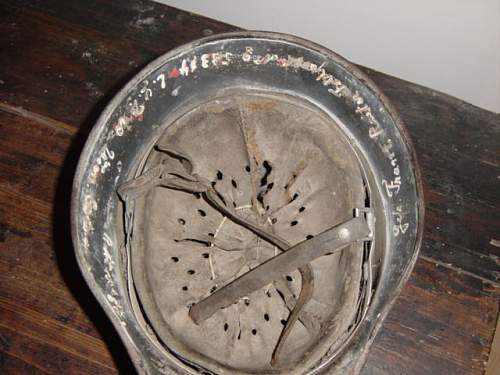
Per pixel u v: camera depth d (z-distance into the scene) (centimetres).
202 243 44
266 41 47
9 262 57
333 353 42
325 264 44
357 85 48
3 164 61
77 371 54
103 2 69
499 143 63
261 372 41
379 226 46
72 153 61
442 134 63
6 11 69
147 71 45
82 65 66
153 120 47
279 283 43
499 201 61
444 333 55
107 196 45
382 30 68
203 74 48
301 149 46
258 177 46
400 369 54
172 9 69
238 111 46
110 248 44
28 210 59
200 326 42
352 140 49
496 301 57
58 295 56
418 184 46
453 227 59
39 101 64
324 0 67
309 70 48
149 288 42
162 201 44
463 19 63
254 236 44
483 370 54
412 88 65
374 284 45
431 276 57
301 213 44
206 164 46
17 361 54
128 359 54
